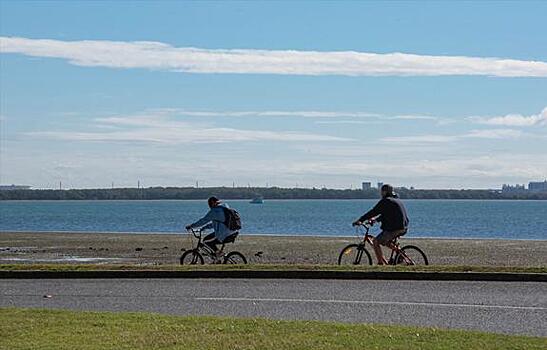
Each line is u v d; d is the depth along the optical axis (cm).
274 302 2252
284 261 4400
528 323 1880
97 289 2591
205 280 2844
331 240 6494
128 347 1495
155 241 6462
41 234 7838
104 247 5753
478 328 1809
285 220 14938
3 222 14200
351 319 1944
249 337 1598
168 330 1680
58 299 2348
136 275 2959
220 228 3312
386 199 3225
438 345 1510
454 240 6519
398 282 2752
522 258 4562
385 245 3228
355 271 2872
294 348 1491
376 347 1494
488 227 11538
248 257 4694
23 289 2602
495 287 2595
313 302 2247
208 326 1731
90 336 1605
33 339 1569
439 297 2348
